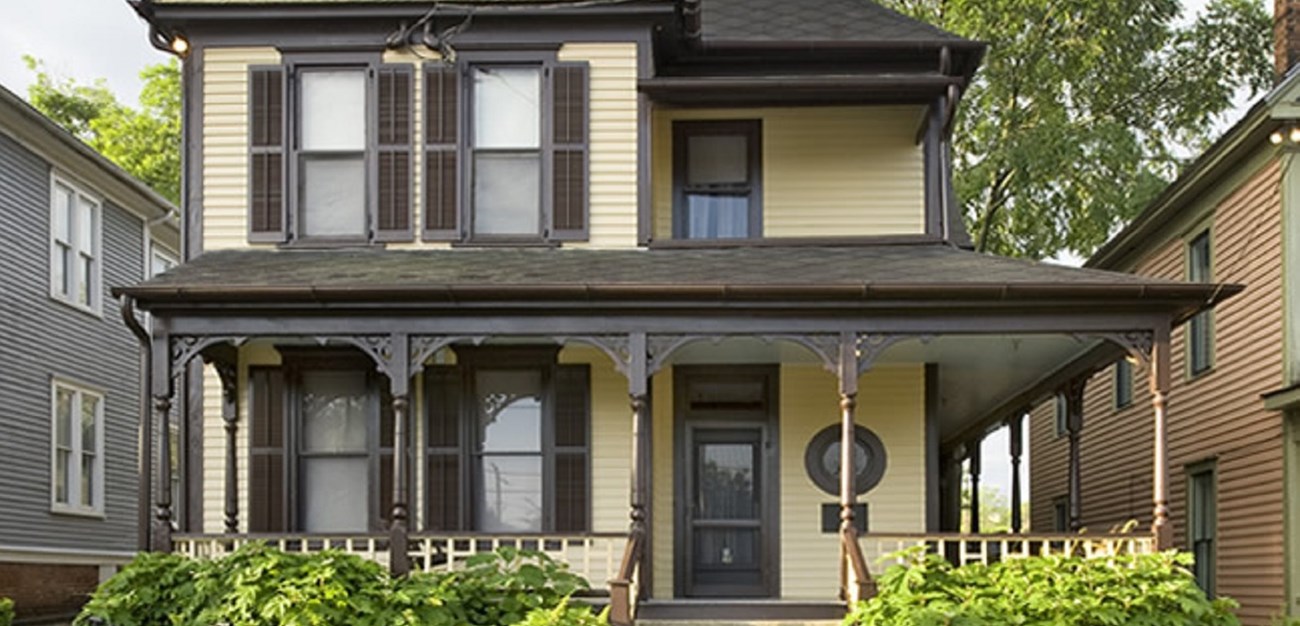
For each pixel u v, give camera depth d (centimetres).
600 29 1294
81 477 1931
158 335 1116
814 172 1355
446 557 1183
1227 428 1630
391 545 1097
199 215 1288
